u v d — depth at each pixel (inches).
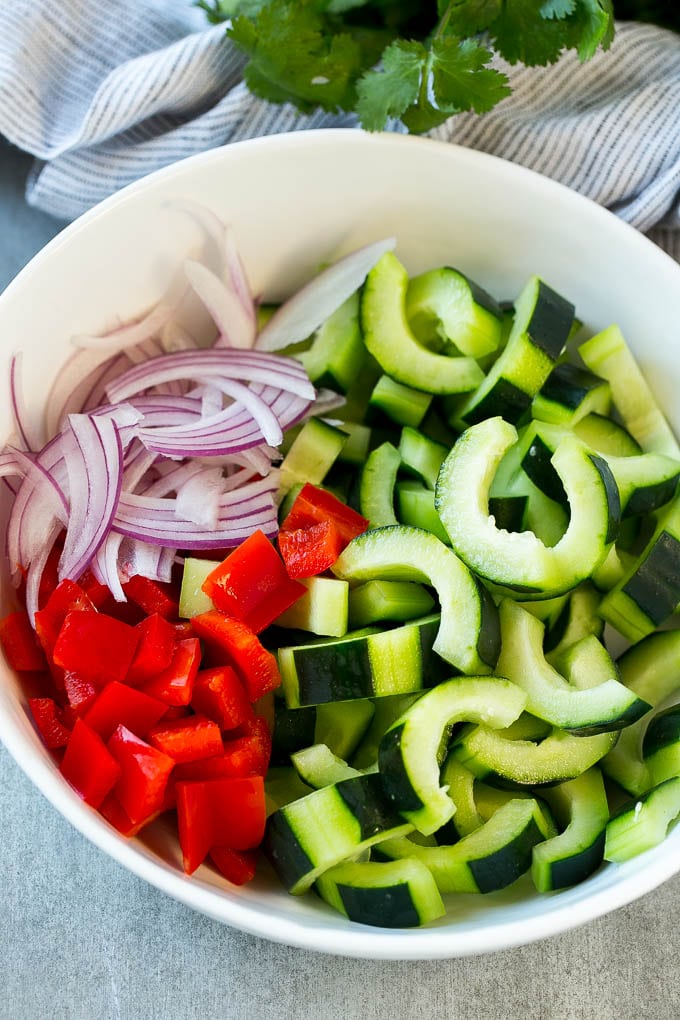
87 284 17.1
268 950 17.0
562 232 18.0
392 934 15.0
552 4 16.8
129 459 16.9
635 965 17.3
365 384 18.6
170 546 16.7
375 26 18.0
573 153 18.9
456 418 17.9
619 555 17.9
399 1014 16.9
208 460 17.3
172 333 18.1
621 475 17.2
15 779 17.6
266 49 17.2
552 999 17.1
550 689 16.1
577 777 16.4
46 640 15.9
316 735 16.6
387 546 16.3
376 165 17.6
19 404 16.8
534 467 17.1
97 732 15.5
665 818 15.7
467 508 16.3
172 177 17.0
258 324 18.5
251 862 16.0
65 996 16.8
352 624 16.8
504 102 18.9
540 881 16.0
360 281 18.1
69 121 19.1
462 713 15.8
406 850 16.0
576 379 17.9
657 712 17.2
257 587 16.4
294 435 18.1
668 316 18.0
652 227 19.6
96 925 17.0
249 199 17.7
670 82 18.8
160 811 15.7
